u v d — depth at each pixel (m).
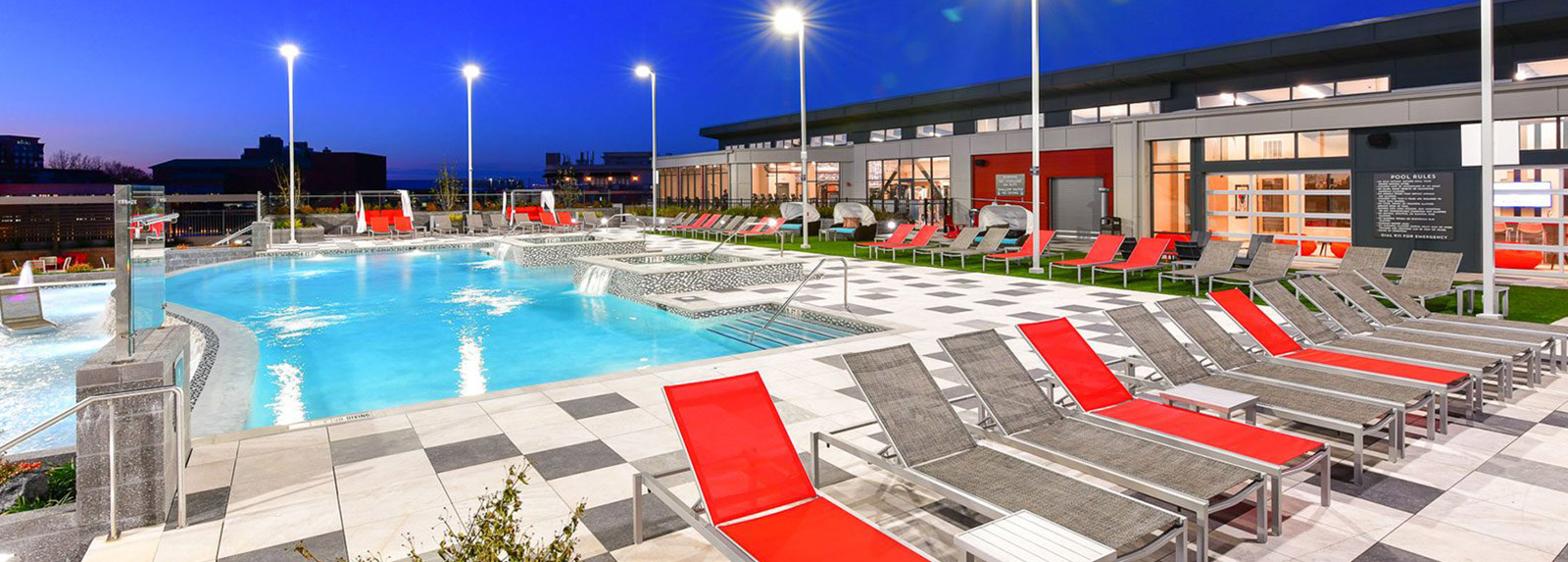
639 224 39.03
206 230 29.91
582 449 5.54
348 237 30.83
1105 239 15.90
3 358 10.15
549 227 34.72
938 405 4.67
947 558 3.94
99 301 15.55
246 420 6.79
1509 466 5.02
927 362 8.23
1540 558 3.81
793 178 39.03
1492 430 5.73
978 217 28.61
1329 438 5.62
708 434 3.98
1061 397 6.30
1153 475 3.97
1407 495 4.58
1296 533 4.12
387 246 25.17
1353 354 6.66
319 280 17.98
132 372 4.30
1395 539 4.03
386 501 4.64
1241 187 19.05
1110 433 4.69
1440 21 21.94
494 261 22.39
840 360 8.23
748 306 12.81
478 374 9.10
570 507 4.55
